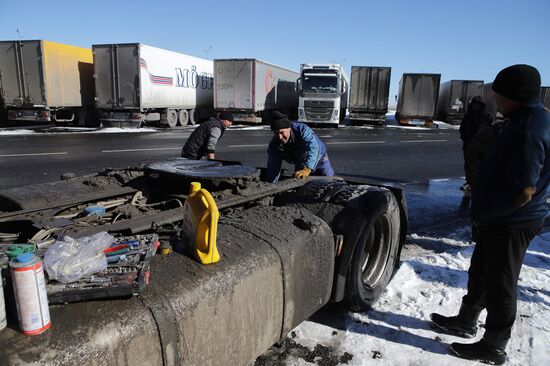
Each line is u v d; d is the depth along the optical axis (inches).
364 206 114.4
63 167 351.6
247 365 79.6
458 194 301.9
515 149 90.7
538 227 97.0
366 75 1015.6
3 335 50.5
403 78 1056.2
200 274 70.1
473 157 164.9
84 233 81.5
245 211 103.0
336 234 109.0
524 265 166.6
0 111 754.8
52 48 695.7
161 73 765.9
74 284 58.6
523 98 91.0
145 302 60.2
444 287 144.3
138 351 57.2
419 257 171.3
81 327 53.6
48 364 48.4
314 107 901.8
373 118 1035.3
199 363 67.2
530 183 89.6
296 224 97.8
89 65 777.6
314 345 109.3
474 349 105.8
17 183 289.1
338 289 108.7
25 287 49.6
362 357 105.4
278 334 87.8
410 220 235.0
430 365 103.8
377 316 125.0
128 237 76.0
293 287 89.2
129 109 732.0
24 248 66.4
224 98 884.6
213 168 123.8
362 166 415.8
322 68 896.3
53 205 103.7
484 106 270.1
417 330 118.6
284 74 1087.6
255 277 77.7
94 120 810.8
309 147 152.9
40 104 696.4
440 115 1352.1
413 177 366.0
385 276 135.8
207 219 72.5
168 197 116.2
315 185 125.9
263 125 928.9
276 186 123.5
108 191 118.4
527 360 107.1
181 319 62.9
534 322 124.3
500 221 97.5
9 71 697.0
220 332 70.8
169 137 614.9
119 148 478.6
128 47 703.7
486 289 102.8
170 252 75.6
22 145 486.6
